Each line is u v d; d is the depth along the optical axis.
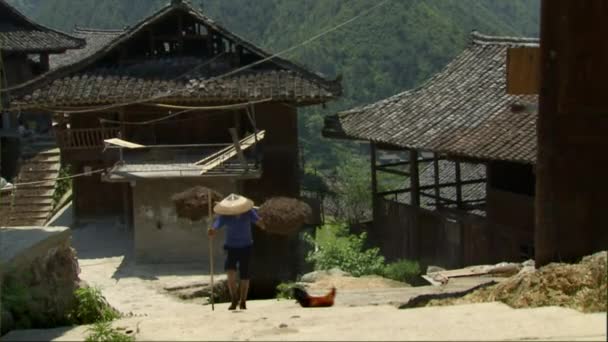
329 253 17.39
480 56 22.64
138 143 22.39
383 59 53.19
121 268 18.16
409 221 21.30
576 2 6.75
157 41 23.02
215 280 16.25
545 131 7.02
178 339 5.27
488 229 18.33
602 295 5.40
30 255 7.26
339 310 6.55
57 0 72.62
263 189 22.70
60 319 7.40
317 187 36.06
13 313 6.52
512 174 18.20
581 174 6.90
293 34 57.25
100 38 41.84
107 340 5.40
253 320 6.10
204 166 19.02
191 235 18.56
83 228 22.73
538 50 7.47
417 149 19.19
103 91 21.38
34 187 24.25
